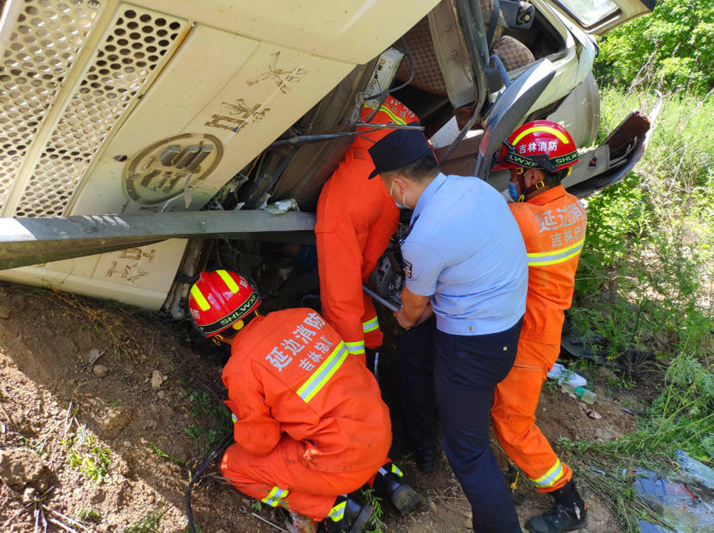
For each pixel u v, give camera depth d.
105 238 1.98
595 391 3.57
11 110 1.59
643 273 3.96
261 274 3.48
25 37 1.38
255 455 2.28
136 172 1.98
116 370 2.41
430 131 3.41
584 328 3.83
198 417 2.52
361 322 2.69
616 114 6.21
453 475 2.93
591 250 4.20
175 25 1.45
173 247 2.55
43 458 2.02
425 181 2.09
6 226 1.78
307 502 2.27
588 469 3.01
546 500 2.83
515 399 2.44
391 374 3.38
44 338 2.27
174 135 1.84
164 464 2.27
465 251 2.04
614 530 2.72
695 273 3.92
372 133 2.62
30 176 1.84
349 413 2.22
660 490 2.93
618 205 4.14
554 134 2.37
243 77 1.66
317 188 2.77
